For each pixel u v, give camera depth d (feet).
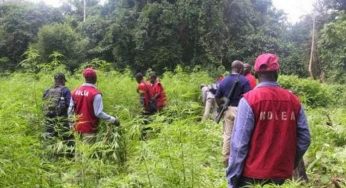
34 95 24.59
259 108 11.72
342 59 69.26
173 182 13.17
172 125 14.60
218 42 100.53
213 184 14.37
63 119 21.74
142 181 13.65
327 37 67.26
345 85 66.69
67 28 97.09
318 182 20.10
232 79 23.90
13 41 99.96
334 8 113.39
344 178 20.18
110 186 14.60
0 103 19.07
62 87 23.32
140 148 15.29
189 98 45.96
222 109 23.81
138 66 100.73
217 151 22.40
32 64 34.88
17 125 15.02
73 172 16.06
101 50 101.04
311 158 21.93
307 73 114.42
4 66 94.32
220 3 100.17
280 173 11.71
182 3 98.99
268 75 12.09
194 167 13.42
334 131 26.73
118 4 112.47
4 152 13.71
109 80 42.60
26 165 14.10
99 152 19.01
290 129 11.85
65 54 94.27
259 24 117.91
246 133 11.71
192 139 14.83
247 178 11.90
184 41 101.35
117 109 26.73
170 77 69.41
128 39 100.07
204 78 65.00
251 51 105.91
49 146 17.13
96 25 105.19
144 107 35.12
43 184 14.47
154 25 98.99
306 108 38.29
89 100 21.70
